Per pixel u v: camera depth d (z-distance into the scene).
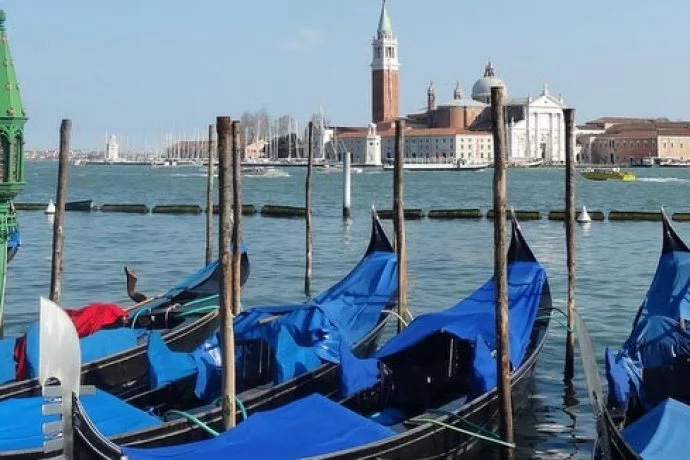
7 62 18.09
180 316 19.89
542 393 17.36
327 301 19.55
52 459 9.12
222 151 13.80
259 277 33.38
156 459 9.88
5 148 18.20
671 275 18.50
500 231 13.55
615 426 10.91
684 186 107.06
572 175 18.91
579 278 32.69
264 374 15.19
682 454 10.00
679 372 15.02
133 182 123.75
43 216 61.84
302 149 186.38
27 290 30.14
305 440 10.75
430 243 45.00
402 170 20.22
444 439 12.87
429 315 15.39
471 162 180.75
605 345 21.28
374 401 14.34
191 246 43.56
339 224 56.97
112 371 15.71
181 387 14.47
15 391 14.13
